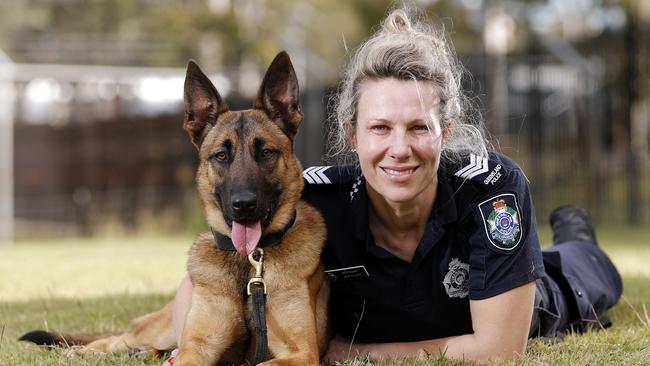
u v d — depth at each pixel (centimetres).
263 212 405
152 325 462
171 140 1789
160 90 1850
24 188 1973
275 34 2030
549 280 473
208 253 416
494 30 2053
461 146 413
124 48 1998
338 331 450
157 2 2252
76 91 1917
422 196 393
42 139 1983
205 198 434
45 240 1703
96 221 1831
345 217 425
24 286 776
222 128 437
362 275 415
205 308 406
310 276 407
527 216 396
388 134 377
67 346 449
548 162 1614
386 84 378
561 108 1686
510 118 1565
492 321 389
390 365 388
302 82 1784
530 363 382
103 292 710
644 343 434
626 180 1573
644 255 933
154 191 1816
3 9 2519
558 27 3052
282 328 399
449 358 394
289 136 446
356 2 2100
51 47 2027
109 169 1894
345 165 443
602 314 511
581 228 566
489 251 387
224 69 1711
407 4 472
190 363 377
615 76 1551
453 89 397
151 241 1489
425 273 406
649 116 2130
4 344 470
